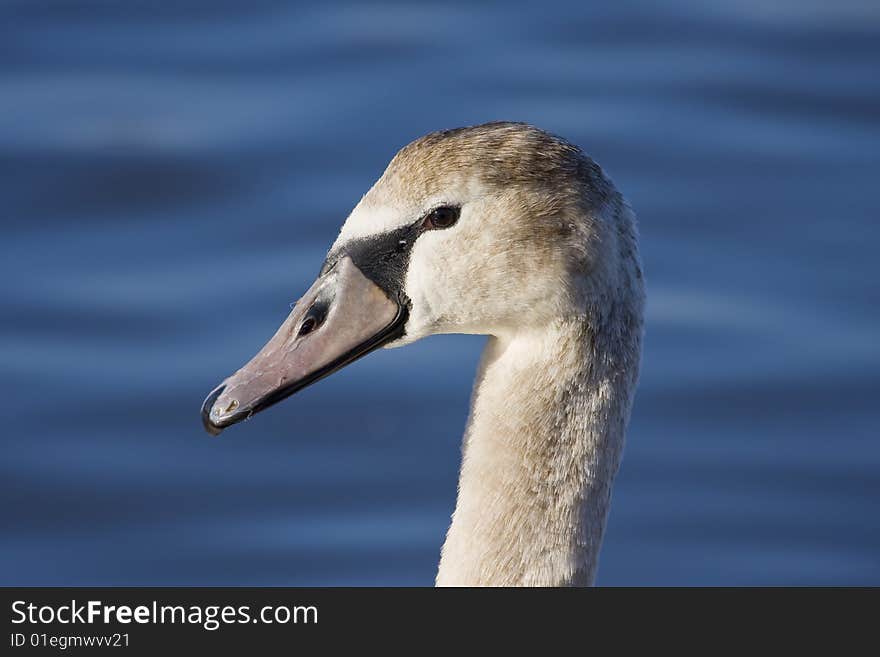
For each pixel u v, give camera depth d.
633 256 7.14
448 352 15.71
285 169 17.77
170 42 19.81
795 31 19.48
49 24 20.02
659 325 15.79
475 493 7.14
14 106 18.77
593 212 7.05
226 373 15.43
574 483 7.04
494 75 18.98
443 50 19.34
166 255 16.95
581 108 18.42
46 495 14.61
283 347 7.34
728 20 19.78
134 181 17.58
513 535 7.05
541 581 7.03
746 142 18.08
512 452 7.08
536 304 7.07
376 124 18.31
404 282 7.23
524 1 20.09
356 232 7.34
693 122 18.30
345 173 17.72
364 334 7.28
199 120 18.44
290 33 19.84
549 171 7.08
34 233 17.31
